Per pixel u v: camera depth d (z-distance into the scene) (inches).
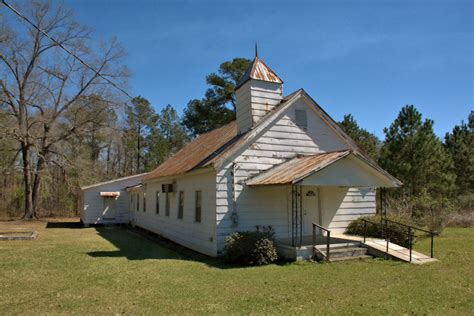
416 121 926.4
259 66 576.4
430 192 942.4
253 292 288.0
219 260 446.6
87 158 1327.5
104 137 1359.5
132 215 1050.7
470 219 863.1
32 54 1168.2
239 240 421.7
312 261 419.8
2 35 1099.3
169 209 693.3
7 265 411.2
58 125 1240.8
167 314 235.6
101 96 1225.4
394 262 411.5
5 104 1218.6
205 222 510.3
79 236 759.1
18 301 267.1
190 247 560.7
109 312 240.5
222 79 1428.4
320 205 554.9
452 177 946.1
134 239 710.5
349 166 434.0
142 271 374.0
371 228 530.9
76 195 1485.0
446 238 619.5
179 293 286.0
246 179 500.7
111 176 1813.5
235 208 486.6
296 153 546.3
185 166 629.0
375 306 249.4
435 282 318.0
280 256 447.8
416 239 559.2
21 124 1170.0
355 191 588.4
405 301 261.4
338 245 446.3
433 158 904.9
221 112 1446.9
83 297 276.2
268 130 532.1
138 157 1943.9
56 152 1222.9
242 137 512.7
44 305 256.5
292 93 577.0
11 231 854.5
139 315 234.4
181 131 1987.0
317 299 267.3
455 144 1250.6
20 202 1421.0
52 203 1476.4
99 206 1061.8
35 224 1086.4
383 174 443.5
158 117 1980.8
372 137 1385.3
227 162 493.7
